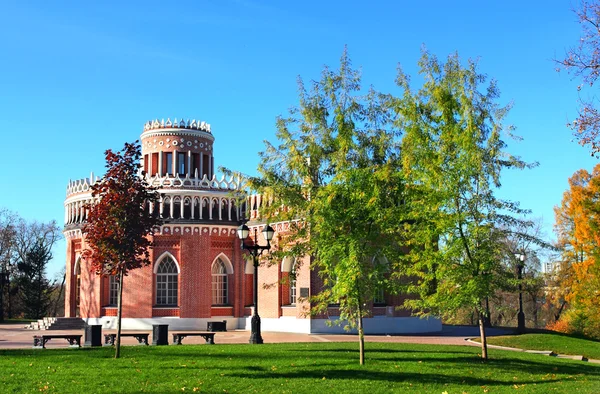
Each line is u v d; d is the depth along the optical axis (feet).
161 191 160.86
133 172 85.10
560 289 197.16
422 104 85.51
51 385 62.23
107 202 82.64
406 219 85.15
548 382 74.02
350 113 78.59
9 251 276.41
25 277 269.64
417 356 87.71
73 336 105.40
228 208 166.91
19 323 210.79
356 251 73.77
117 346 81.97
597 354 116.26
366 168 74.54
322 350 92.84
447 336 136.87
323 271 79.41
